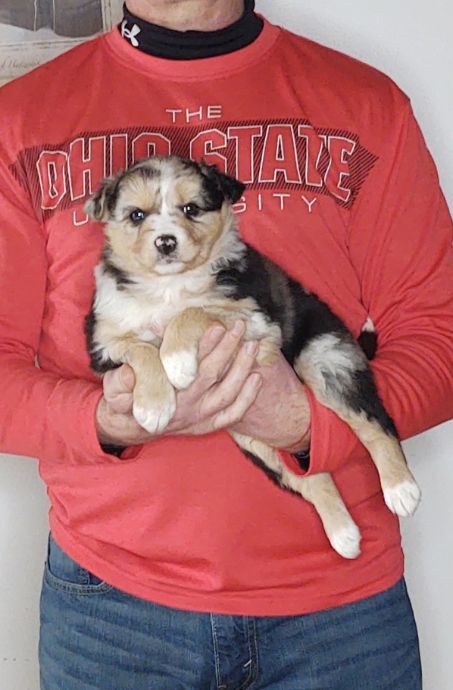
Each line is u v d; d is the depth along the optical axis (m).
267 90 1.48
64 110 1.47
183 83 1.47
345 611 1.42
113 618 1.42
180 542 1.40
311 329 1.44
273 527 1.41
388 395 1.42
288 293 1.44
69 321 1.46
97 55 1.51
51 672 1.47
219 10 1.47
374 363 1.45
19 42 1.79
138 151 1.46
